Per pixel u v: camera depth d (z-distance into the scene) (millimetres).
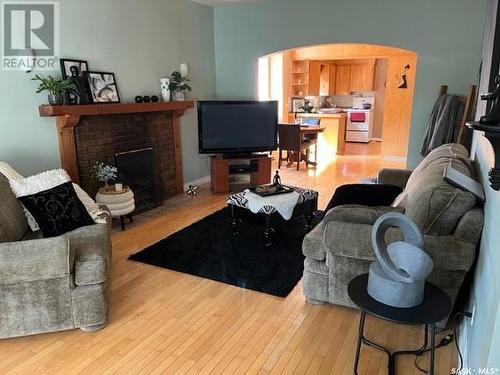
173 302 2650
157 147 4945
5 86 3254
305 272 2543
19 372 1997
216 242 3662
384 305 1685
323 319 2426
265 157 5605
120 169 4250
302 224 4082
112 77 4199
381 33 4934
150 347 2186
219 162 5371
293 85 9328
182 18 5250
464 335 2051
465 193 1991
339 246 2266
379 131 10891
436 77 4781
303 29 5367
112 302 2650
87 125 3932
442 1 4547
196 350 2158
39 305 2180
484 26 4309
